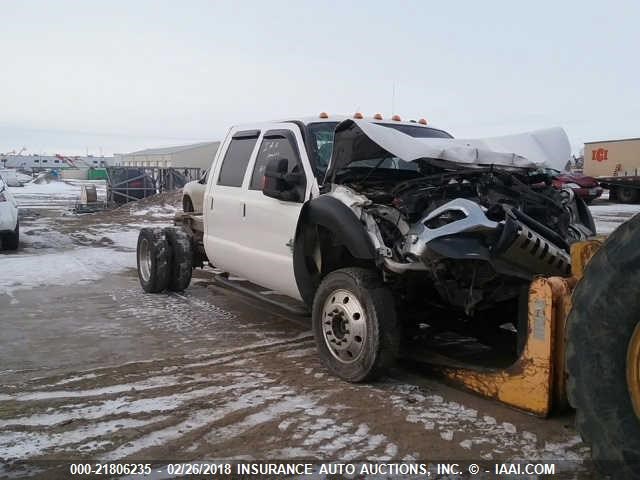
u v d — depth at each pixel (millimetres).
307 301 5594
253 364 5359
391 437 3869
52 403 4449
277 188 5590
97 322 6859
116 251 13055
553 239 4543
